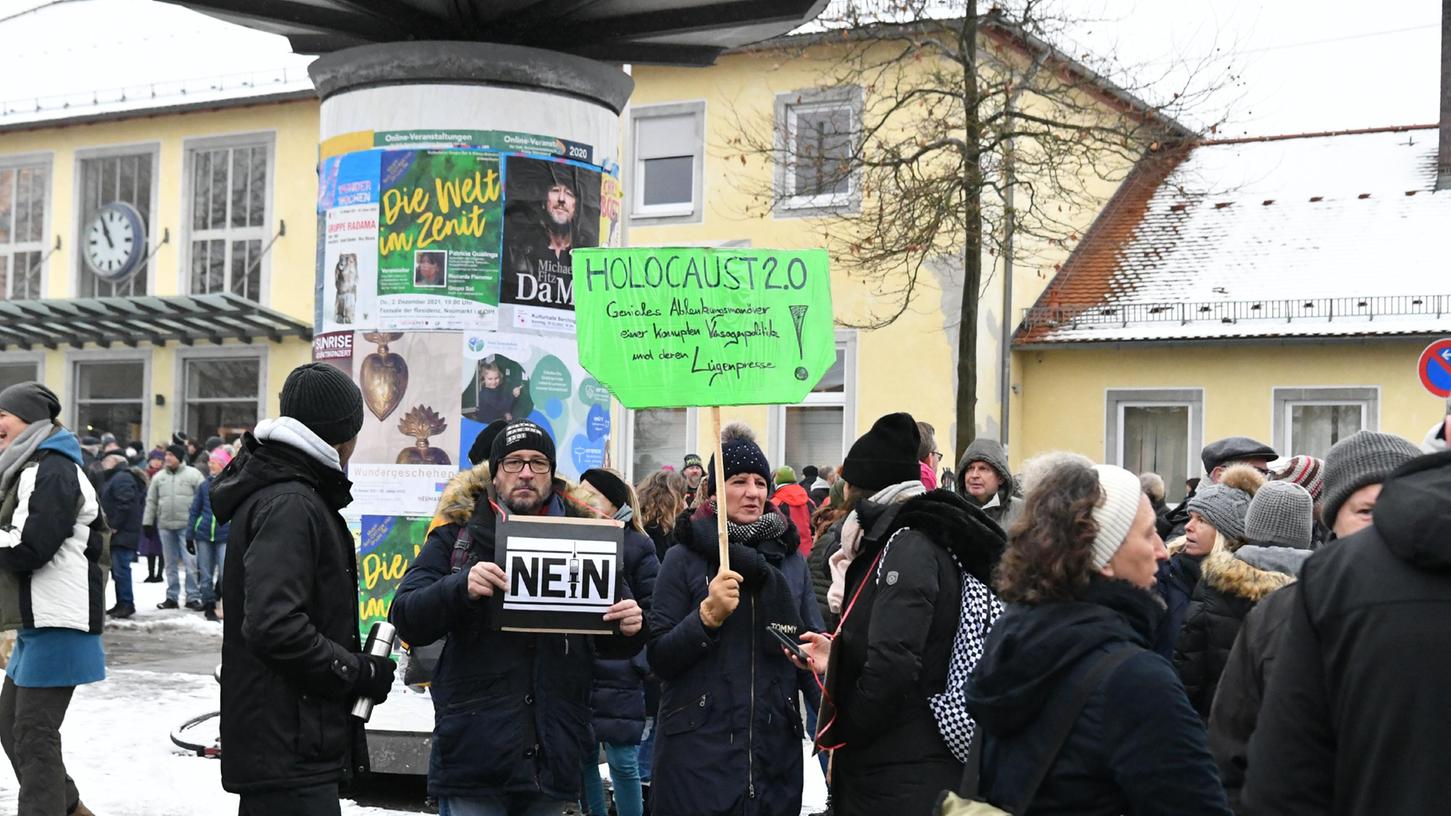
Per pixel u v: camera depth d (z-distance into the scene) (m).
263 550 4.48
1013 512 3.88
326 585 4.65
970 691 3.55
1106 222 25.59
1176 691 3.28
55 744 6.72
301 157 27.14
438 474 8.44
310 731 4.57
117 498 17.95
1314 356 21.72
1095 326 23.06
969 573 4.72
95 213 28.80
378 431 8.50
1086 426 23.12
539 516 5.27
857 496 5.41
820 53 22.64
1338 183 24.92
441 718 5.23
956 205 17.16
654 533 8.62
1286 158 25.98
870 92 19.20
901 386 22.45
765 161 21.05
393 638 4.84
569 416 8.67
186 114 28.06
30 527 6.53
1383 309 21.53
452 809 5.21
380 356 8.48
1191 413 22.59
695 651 5.31
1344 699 3.12
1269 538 5.77
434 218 8.43
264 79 27.44
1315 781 3.18
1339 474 4.16
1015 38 18.30
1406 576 3.07
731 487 5.68
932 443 9.02
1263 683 4.36
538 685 5.19
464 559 5.32
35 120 28.92
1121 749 3.26
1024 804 3.37
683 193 23.94
